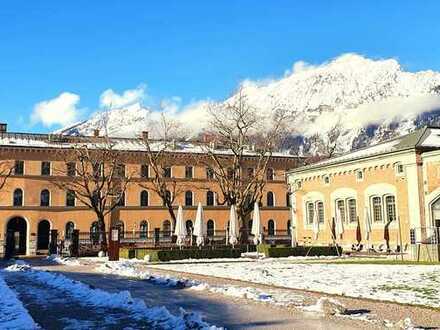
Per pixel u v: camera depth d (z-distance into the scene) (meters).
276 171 78.44
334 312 12.57
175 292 17.53
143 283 20.83
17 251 64.19
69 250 48.25
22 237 65.75
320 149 92.19
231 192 49.94
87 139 71.75
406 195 42.62
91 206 57.50
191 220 72.69
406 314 12.43
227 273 24.95
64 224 66.94
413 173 41.97
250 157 74.25
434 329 10.63
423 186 41.56
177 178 72.62
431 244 34.75
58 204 67.12
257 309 13.39
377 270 25.70
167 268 29.48
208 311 13.23
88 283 20.94
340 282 19.91
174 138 69.50
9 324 11.69
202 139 74.00
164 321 12.09
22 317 12.57
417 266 28.30
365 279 21.02
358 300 14.89
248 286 19.02
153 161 58.34
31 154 66.94
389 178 44.62
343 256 40.94
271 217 76.75
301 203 57.12
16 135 69.75
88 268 30.31
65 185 59.97
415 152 41.91
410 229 41.97
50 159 67.62
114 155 63.38
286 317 12.12
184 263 34.84
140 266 31.89
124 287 19.36
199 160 66.56
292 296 15.86
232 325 11.25
